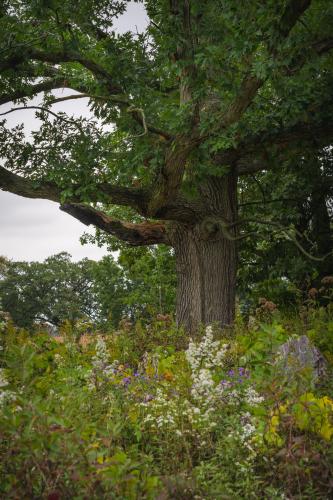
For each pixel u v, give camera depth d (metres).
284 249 20.56
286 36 11.15
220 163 15.22
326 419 4.30
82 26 13.88
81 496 3.11
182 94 13.12
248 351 7.06
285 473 3.87
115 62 14.09
